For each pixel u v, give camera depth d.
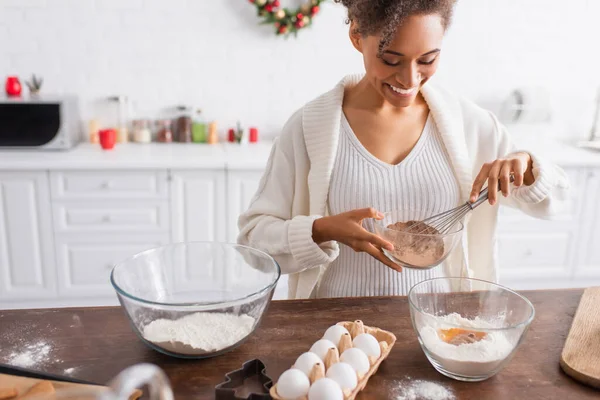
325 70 3.00
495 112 3.16
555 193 1.37
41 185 2.49
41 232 2.56
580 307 1.07
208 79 2.94
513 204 1.37
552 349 0.96
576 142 3.19
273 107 3.02
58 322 1.01
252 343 0.95
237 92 2.97
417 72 1.05
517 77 3.12
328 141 1.27
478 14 3.00
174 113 2.96
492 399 0.82
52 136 2.62
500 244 2.88
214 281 1.06
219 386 0.79
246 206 2.64
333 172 1.28
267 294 0.91
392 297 1.14
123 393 0.64
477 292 0.97
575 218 2.87
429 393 0.83
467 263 1.35
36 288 2.63
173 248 1.04
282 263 1.22
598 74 3.16
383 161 1.27
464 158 1.29
